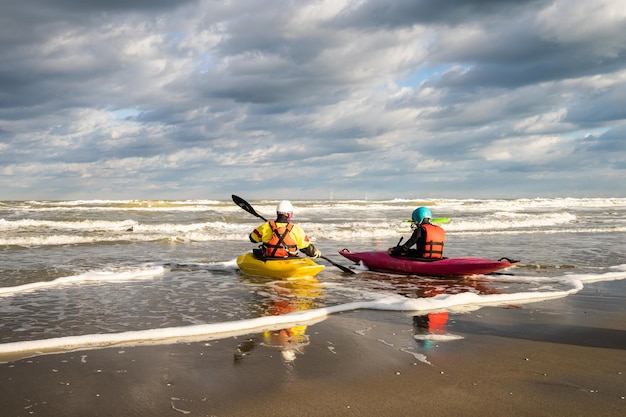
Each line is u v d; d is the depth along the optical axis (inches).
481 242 531.8
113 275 321.4
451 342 180.9
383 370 150.3
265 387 136.2
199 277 329.4
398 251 356.8
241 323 200.5
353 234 607.2
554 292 277.0
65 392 131.5
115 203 1301.7
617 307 244.1
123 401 126.0
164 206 1235.2
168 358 160.4
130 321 211.2
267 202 1571.1
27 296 262.1
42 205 1199.6
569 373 148.3
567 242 535.2
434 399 128.3
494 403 125.4
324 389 135.0
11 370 147.5
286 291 284.2
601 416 117.6
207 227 679.1
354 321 212.2
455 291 288.4
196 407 122.8
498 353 167.9
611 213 1162.0
